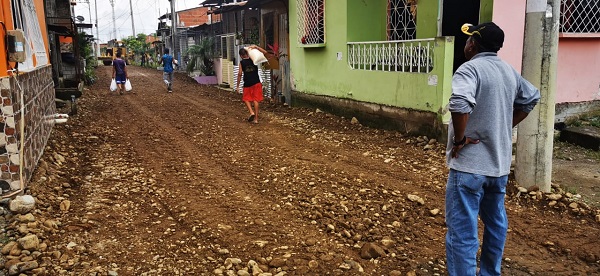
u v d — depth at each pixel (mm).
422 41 7965
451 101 2973
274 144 8133
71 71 20234
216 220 4621
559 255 4082
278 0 13547
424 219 4738
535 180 5453
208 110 12500
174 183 5887
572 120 8875
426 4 9109
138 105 13719
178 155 7391
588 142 7812
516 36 7879
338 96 10742
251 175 6234
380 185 5699
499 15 7672
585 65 8852
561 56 8594
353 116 10203
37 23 7609
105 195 5395
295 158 7133
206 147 7945
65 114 10648
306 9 11797
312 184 5754
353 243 4184
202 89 19312
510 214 4922
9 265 3539
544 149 5391
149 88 19781
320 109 11586
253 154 7406
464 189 3152
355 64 10070
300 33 12211
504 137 3180
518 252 4129
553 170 6641
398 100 8711
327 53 11047
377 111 9344
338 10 10383
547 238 4363
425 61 8031
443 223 4645
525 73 5414
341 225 4512
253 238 4219
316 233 4355
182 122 10516
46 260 3691
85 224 4426
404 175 6137
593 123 8633
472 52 3328
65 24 19250
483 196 3328
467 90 2959
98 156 7277
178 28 35531
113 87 16859
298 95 12656
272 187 5699
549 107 5340
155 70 35969
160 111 12375
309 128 9695
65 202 4871
